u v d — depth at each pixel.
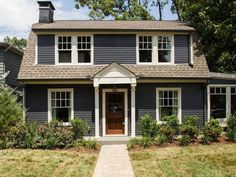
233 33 21.66
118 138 18.50
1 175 11.48
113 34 20.02
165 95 19.78
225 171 11.95
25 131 16.08
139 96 19.50
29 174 11.59
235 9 21.59
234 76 20.64
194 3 25.09
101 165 12.84
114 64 18.36
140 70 19.53
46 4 21.80
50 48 19.81
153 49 20.12
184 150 15.27
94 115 19.34
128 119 19.50
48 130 16.31
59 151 15.30
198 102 19.83
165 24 22.05
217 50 23.94
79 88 19.41
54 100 19.41
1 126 16.25
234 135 17.25
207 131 17.08
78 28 19.52
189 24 23.14
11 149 15.56
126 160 13.66
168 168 12.27
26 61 19.75
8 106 16.75
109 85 19.42
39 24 20.84
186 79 19.34
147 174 11.52
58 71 19.27
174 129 17.45
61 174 11.59
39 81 18.83
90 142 15.97
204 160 13.48
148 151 15.18
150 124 17.44
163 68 19.83
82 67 19.64
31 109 19.19
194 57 20.64
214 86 20.28
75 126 16.91
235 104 20.95
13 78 24.16
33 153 14.73
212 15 23.22
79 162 13.26
